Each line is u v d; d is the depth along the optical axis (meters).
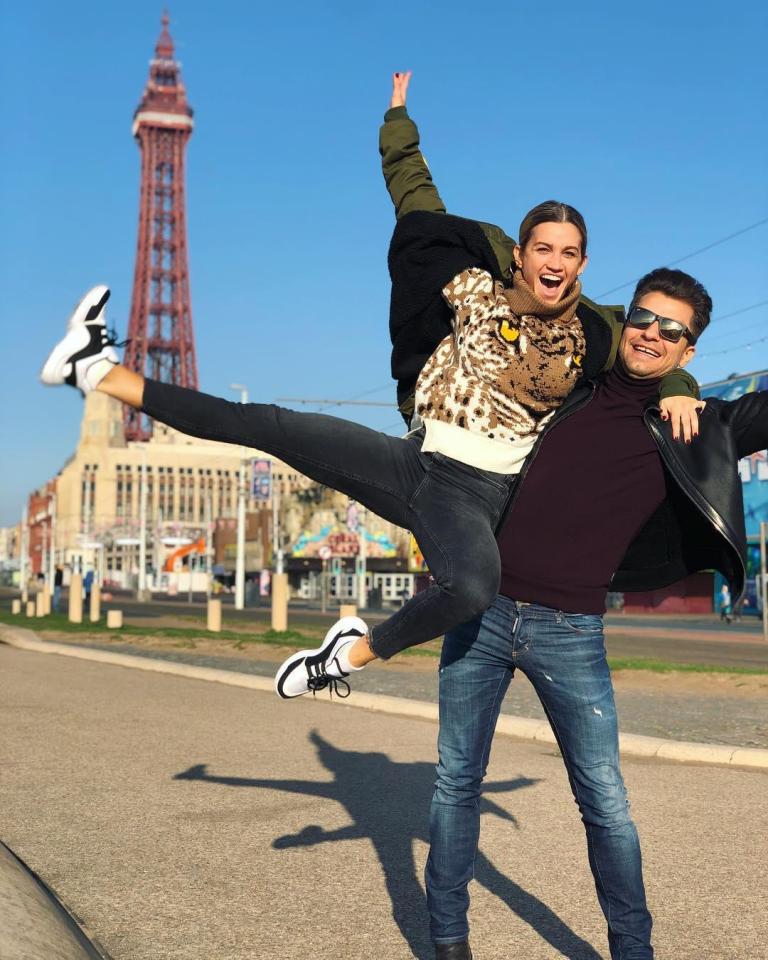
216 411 3.19
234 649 20.03
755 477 43.66
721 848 5.48
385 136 3.80
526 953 3.89
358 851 5.29
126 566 141.62
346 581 74.19
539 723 9.70
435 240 3.38
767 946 4.00
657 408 3.31
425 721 10.64
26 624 30.92
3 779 7.12
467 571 3.06
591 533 3.30
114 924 4.14
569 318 3.29
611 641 26.59
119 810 6.19
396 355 3.53
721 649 23.44
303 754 8.30
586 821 3.32
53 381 3.09
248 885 4.70
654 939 4.07
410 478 3.25
